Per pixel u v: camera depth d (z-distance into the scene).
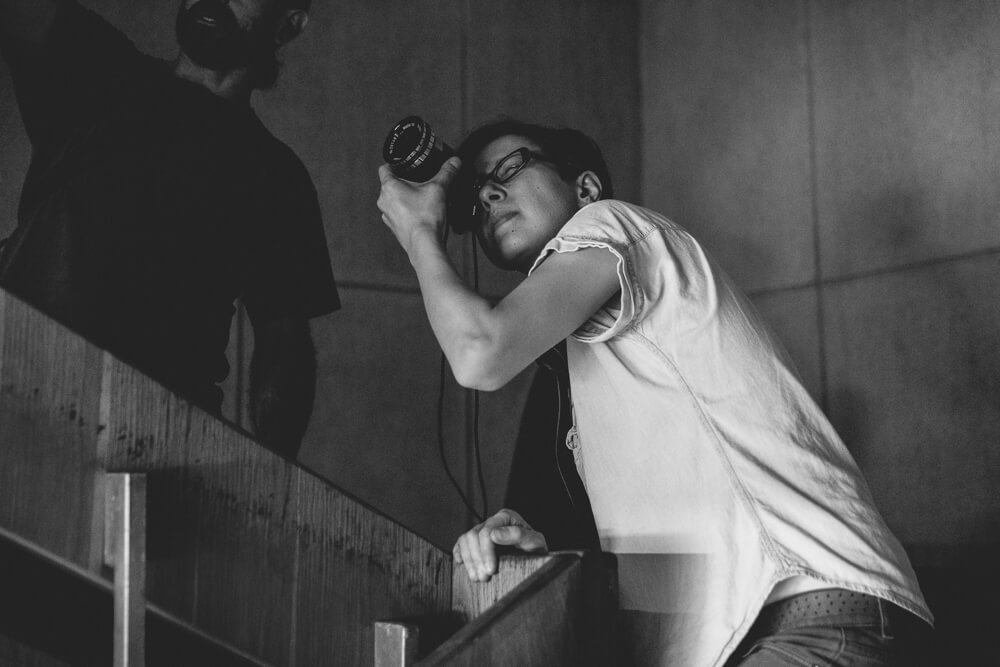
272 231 2.63
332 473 2.99
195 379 2.25
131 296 2.13
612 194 1.55
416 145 1.38
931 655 1.07
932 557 2.99
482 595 1.03
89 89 2.29
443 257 1.26
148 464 0.82
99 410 0.80
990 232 2.96
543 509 1.61
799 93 3.50
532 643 0.91
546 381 1.65
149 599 0.81
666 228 1.21
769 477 1.09
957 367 2.99
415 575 1.02
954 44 3.09
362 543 0.97
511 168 1.42
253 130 2.60
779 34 3.58
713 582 1.06
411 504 3.15
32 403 0.77
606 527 1.17
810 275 3.41
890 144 3.23
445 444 3.25
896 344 3.15
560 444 1.38
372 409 3.09
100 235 2.12
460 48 3.50
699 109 3.82
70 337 0.79
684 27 3.91
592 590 0.96
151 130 2.32
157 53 2.57
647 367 1.15
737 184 3.67
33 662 0.92
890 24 3.26
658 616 1.02
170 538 0.82
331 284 2.89
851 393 3.26
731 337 1.17
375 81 3.23
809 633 1.03
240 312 2.60
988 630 2.15
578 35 3.87
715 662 1.03
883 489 3.15
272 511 0.90
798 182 3.47
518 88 3.65
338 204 3.08
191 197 2.34
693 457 1.11
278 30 2.65
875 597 1.05
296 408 2.69
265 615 0.88
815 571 1.04
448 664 0.86
